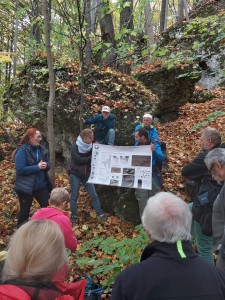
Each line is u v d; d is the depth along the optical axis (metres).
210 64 12.01
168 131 9.48
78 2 4.86
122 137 6.32
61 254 1.59
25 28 11.62
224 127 8.56
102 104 6.70
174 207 1.78
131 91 6.99
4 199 6.37
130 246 3.52
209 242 3.71
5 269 1.56
